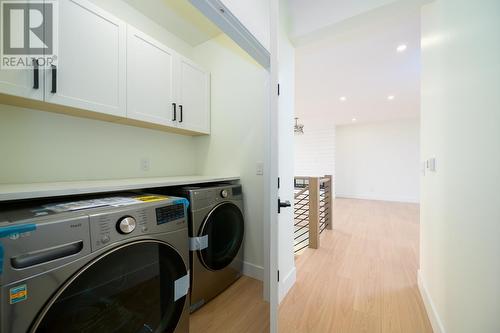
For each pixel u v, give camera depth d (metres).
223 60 2.13
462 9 1.03
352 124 6.59
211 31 2.06
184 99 1.93
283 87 1.69
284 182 1.72
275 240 1.10
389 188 6.12
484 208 0.84
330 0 1.60
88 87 1.29
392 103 4.46
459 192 1.04
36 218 0.69
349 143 6.64
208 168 2.25
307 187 3.02
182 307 1.11
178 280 1.09
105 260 0.80
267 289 1.67
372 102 4.41
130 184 1.21
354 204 5.56
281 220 1.68
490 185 0.81
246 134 2.01
